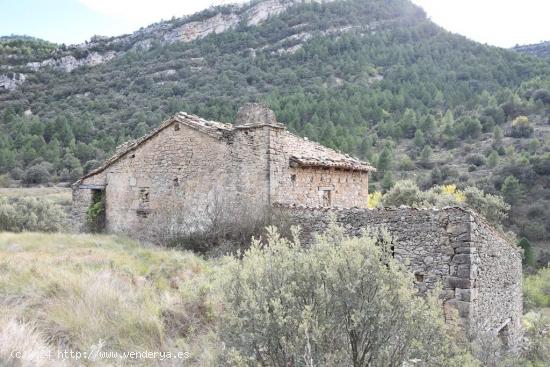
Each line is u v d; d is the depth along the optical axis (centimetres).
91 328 705
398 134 6188
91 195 1895
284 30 11612
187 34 12481
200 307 846
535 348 1266
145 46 11556
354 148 5138
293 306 530
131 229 1738
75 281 860
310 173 1570
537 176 4478
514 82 7975
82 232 1862
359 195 1872
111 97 7062
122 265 1085
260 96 6819
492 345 938
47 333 677
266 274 557
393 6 13162
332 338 526
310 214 1278
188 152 1574
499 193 4212
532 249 3641
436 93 7406
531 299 2888
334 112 6141
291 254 577
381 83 7719
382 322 529
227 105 5881
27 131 5278
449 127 6025
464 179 4594
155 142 1683
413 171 5066
